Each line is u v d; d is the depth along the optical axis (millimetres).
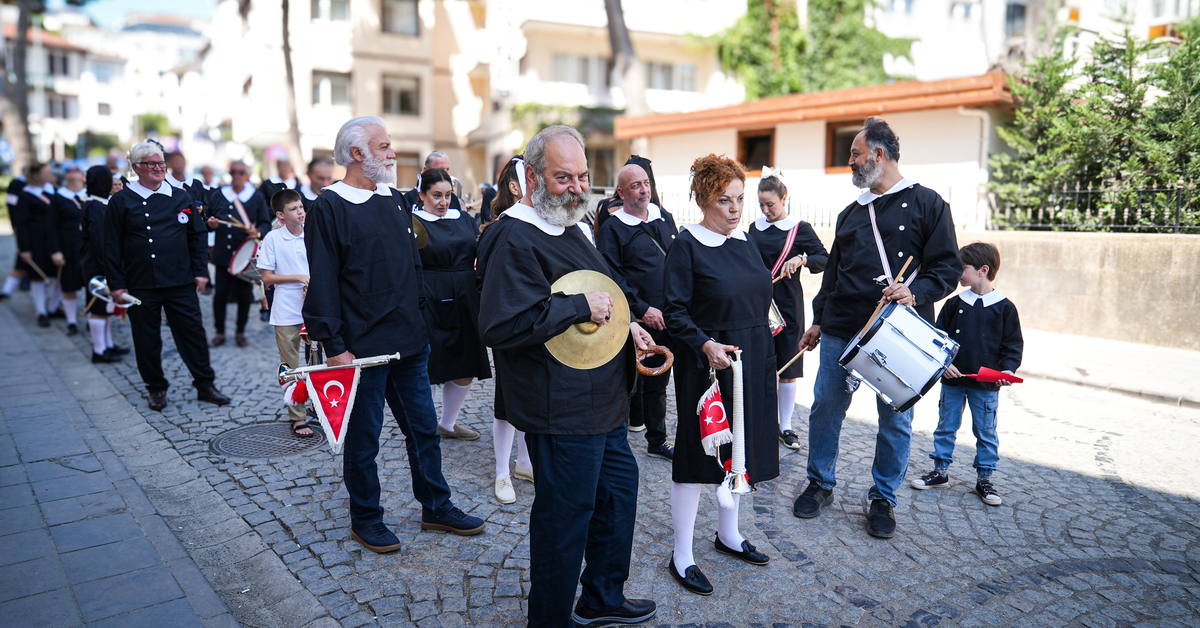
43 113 56219
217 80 33562
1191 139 8625
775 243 5172
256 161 28688
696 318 3328
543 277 2666
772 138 14453
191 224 5902
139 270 5590
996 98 10977
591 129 23750
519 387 2758
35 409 5758
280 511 4016
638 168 4805
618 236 4797
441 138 28156
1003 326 4266
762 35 23906
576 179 2688
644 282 4758
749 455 3305
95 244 6070
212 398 5980
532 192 2742
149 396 5863
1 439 5078
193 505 4109
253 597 3223
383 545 3572
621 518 2965
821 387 4098
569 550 2758
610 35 19812
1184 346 8367
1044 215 9961
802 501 4113
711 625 3037
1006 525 3998
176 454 4848
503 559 3539
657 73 26062
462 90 28219
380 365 3562
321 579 3344
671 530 3885
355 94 25750
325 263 3389
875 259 3828
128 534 3717
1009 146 12000
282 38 22359
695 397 3254
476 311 4645
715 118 14828
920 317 3607
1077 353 8117
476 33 27891
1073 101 9852
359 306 3477
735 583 3367
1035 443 5379
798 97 13547
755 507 4191
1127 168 9023
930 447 5230
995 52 15555
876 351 3609
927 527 3963
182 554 3527
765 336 3383
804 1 23500
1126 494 4441
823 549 3705
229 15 30172
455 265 4719
